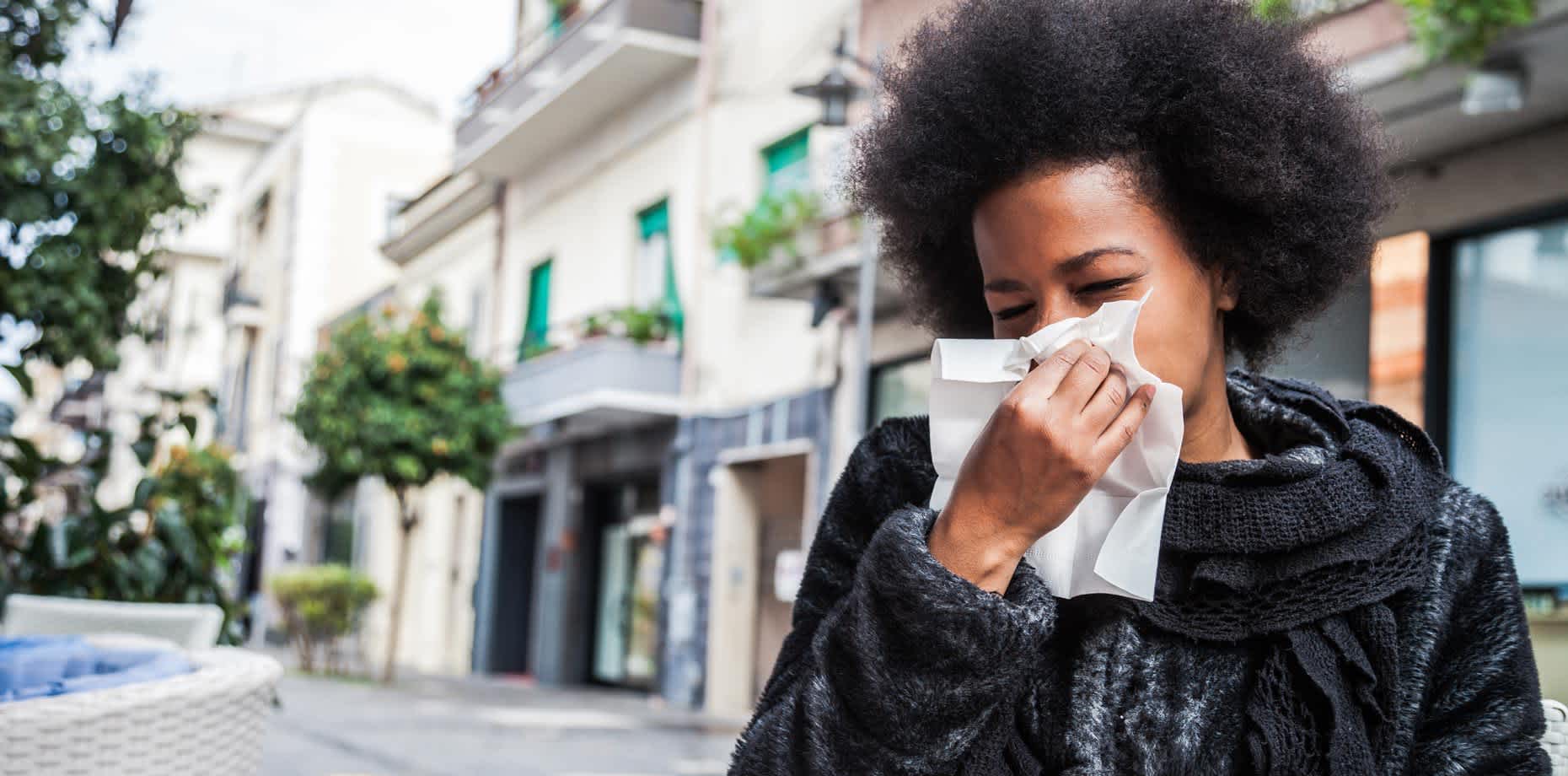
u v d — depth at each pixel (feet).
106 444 13.30
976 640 3.28
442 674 64.13
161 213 13.79
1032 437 3.25
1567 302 21.30
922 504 4.18
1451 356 22.89
